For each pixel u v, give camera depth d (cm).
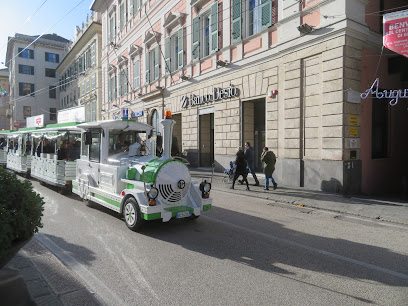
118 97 2784
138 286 370
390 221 693
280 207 837
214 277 397
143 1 2273
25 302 214
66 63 4534
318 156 1063
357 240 556
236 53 1427
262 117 1441
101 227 624
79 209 787
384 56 1123
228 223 668
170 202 616
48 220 673
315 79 1070
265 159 1074
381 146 1164
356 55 1011
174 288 366
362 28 1013
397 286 376
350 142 1000
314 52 1062
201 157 1728
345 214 761
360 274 409
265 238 564
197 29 1669
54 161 1033
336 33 995
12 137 1648
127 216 614
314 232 605
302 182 1116
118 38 2773
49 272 395
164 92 2020
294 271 418
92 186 772
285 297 346
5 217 240
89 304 321
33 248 479
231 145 1469
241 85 1396
